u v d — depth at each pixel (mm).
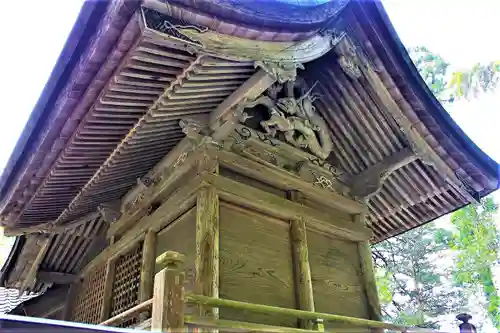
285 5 4398
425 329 5008
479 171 6328
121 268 6391
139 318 5227
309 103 6867
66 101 4008
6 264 7840
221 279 4547
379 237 8914
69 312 7832
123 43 3383
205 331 3674
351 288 6086
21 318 2172
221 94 5023
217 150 5184
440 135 5988
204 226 4582
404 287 21781
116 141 4996
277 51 4535
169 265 3021
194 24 3482
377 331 5977
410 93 5719
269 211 5426
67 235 7648
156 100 4422
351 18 5547
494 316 17875
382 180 6879
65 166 5184
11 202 5941
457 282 19281
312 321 5055
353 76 6141
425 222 8031
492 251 17469
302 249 5473
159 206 5914
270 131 6129
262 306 3605
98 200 6801
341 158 7305
